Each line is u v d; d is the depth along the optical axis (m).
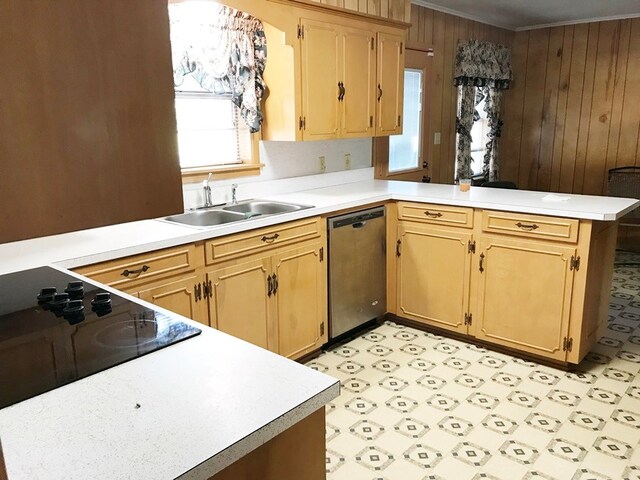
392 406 2.52
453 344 3.22
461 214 3.05
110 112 0.77
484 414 2.45
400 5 3.62
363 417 2.43
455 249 3.12
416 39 4.41
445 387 2.70
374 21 3.44
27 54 0.69
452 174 5.20
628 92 5.18
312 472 1.10
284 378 1.04
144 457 0.80
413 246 3.33
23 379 1.03
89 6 0.73
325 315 3.08
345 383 2.75
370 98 3.53
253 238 2.55
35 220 0.73
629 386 2.69
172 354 1.14
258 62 3.08
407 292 3.43
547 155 5.80
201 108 3.02
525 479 2.00
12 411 0.92
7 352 1.15
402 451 2.18
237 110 3.21
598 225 2.70
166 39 0.82
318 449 1.10
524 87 5.82
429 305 3.33
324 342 3.09
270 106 3.16
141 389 0.99
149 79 0.81
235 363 1.10
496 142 5.83
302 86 3.05
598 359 3.00
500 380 2.76
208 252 2.35
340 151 3.91
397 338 3.32
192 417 0.90
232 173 3.15
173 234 2.24
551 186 5.84
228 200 3.13
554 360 2.89
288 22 2.90
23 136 0.70
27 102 0.70
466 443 2.23
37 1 0.69
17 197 0.71
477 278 3.06
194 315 2.34
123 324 1.31
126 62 0.78
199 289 2.34
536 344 2.90
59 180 0.74
